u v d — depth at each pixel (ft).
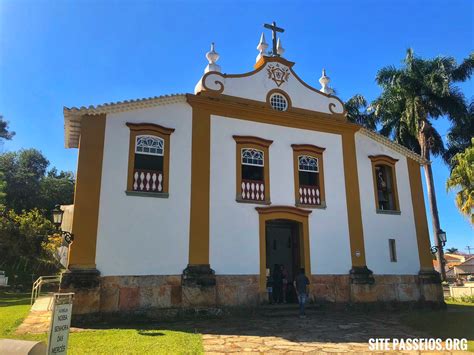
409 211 58.65
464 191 77.10
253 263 46.75
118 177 42.68
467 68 85.76
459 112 84.53
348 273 51.60
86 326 36.91
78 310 37.68
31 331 32.17
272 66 55.16
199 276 43.32
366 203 55.67
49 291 73.51
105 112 43.52
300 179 53.21
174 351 26.30
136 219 42.39
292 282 51.11
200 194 45.93
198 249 44.27
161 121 46.32
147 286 41.19
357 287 51.03
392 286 53.88
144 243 42.11
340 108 58.08
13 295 67.87
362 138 58.34
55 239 85.10
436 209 86.07
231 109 50.08
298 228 51.72
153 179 44.32
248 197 48.70
